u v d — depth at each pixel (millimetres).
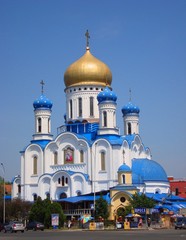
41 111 131875
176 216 103750
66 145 126375
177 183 171875
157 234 66438
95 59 136625
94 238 57281
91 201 116188
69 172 121562
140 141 137125
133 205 105375
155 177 124812
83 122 131750
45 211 99312
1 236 68125
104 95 125750
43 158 127875
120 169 114438
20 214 119438
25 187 128125
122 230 86188
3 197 124375
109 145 121125
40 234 73312
